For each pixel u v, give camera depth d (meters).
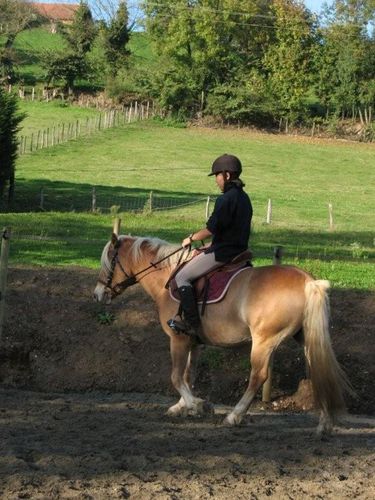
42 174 46.62
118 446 8.12
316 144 69.00
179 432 8.88
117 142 62.16
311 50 74.06
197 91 75.88
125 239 10.33
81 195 39.09
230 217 8.99
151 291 10.03
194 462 7.66
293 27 73.88
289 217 35.69
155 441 8.40
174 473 7.31
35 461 7.53
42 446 8.01
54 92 78.31
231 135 70.38
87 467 7.35
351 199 44.59
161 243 10.00
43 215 28.47
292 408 11.37
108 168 50.91
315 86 74.62
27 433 8.65
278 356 12.00
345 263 18.64
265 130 74.25
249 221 9.19
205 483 7.09
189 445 8.27
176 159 56.56
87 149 58.03
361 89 73.56
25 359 12.36
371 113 75.19
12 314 12.98
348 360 12.05
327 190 48.00
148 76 76.38
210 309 9.07
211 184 47.25
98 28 83.25
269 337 8.68
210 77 76.25
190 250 9.75
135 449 8.01
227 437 8.68
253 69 76.50
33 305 13.25
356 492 7.05
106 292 10.38
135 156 56.66
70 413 9.88
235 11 75.94
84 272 14.83
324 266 17.77
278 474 7.41
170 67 75.62
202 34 75.12
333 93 74.44
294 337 9.11
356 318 13.08
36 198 37.00
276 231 28.56
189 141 65.31
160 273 9.91
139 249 10.08
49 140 59.16
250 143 66.94
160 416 9.83
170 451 8.02
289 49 73.88
